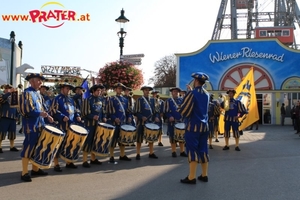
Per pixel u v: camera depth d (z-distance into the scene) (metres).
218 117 13.99
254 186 6.57
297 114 18.06
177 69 28.08
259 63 26.78
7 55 23.38
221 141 14.83
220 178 7.28
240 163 9.17
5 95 10.73
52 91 14.40
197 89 6.80
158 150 11.98
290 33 39.41
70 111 8.37
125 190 6.21
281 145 13.11
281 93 26.41
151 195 5.88
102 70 15.58
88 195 5.84
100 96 9.28
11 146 11.26
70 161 8.04
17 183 6.67
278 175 7.59
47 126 7.32
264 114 26.56
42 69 34.31
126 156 9.79
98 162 9.02
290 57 26.33
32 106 6.73
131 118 10.16
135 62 16.08
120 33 16.80
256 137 16.38
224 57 27.30
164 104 10.49
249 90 15.35
